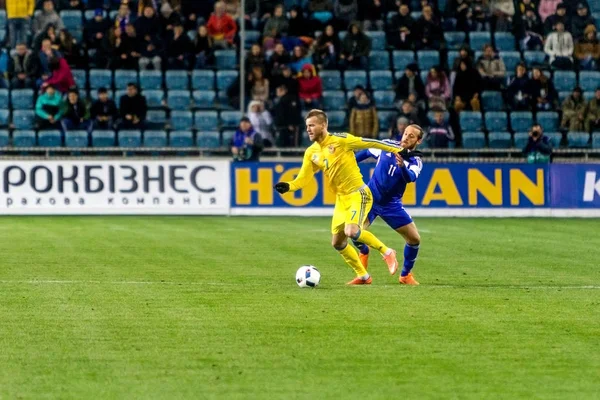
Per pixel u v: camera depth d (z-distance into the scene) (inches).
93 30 2522.1
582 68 2630.4
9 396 657.6
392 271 1160.8
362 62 2546.8
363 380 703.7
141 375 714.2
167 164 2182.6
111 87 2500.0
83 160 2169.0
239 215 2186.3
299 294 1068.5
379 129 2468.0
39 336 842.8
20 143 2370.8
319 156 1125.1
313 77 2406.5
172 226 1926.7
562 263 1386.6
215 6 2573.8
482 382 700.0
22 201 2156.7
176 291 1087.6
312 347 804.6
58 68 2370.8
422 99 2452.0
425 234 1806.1
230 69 2554.1
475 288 1128.8
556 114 2486.5
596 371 732.7
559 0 2669.8
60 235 1732.3
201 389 677.3
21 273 1240.8
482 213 2210.9
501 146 2453.2
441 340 833.5
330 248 1546.5
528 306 1000.2
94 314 942.4
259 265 1333.7
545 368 741.3
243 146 2226.9
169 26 2532.0
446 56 2605.8
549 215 2214.6
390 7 2659.9
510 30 2667.3
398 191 1170.0
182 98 2500.0
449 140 2349.9
